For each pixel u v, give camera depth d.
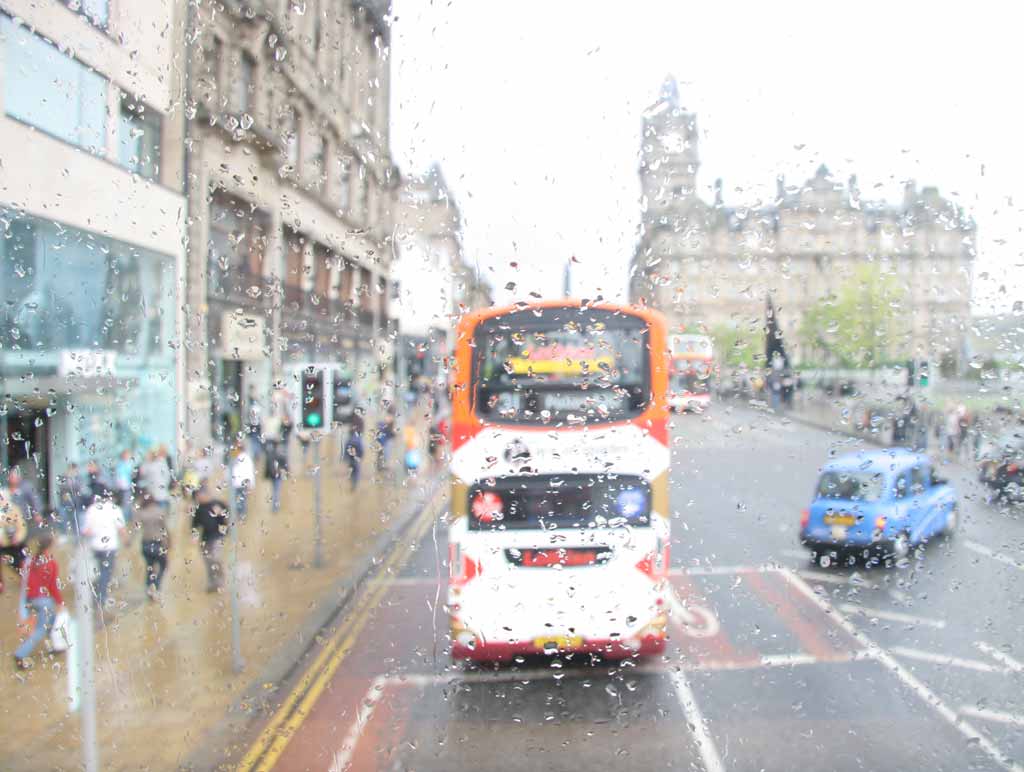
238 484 10.15
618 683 4.60
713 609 5.76
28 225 8.95
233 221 13.10
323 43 12.25
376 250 12.96
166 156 11.86
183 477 9.34
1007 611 5.41
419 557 8.39
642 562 4.68
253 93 12.52
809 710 4.10
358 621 6.20
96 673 5.11
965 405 9.06
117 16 10.55
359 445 12.31
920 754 3.57
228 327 12.72
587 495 4.71
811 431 9.95
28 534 7.66
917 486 7.11
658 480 4.71
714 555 7.18
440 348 10.85
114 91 10.60
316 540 8.45
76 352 9.54
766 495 9.32
